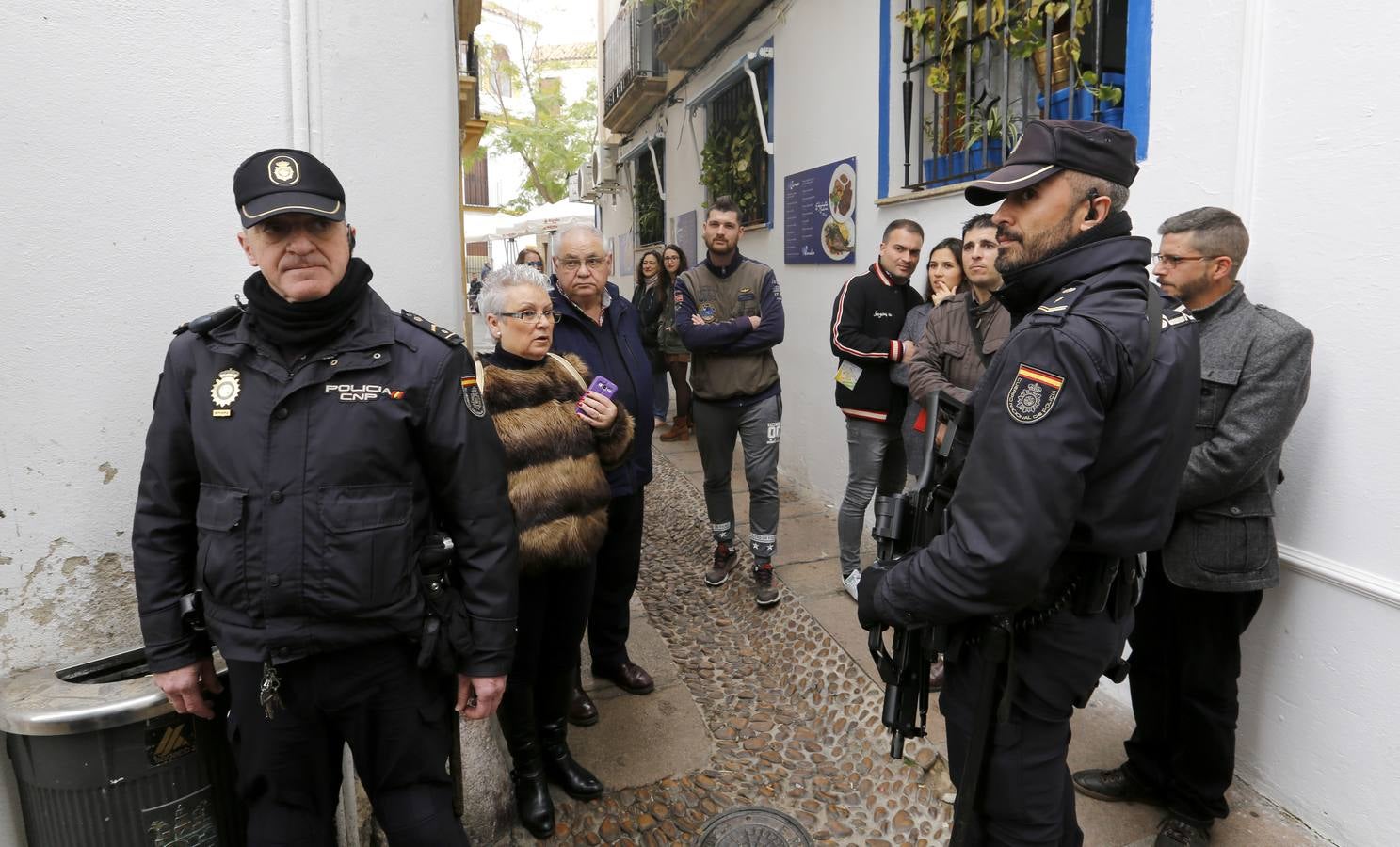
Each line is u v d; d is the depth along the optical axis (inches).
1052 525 52.4
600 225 535.5
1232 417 76.6
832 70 184.2
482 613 63.5
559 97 876.6
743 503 203.9
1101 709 110.3
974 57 137.9
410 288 83.2
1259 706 91.7
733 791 100.3
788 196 209.3
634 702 120.1
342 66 76.4
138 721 62.4
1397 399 75.4
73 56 66.2
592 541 87.9
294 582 56.5
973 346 116.0
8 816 68.2
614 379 106.0
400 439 59.0
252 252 57.0
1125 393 54.3
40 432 68.7
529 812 91.4
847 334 135.0
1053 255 59.1
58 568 70.8
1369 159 76.0
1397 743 77.6
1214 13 91.3
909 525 69.4
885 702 69.2
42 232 66.9
